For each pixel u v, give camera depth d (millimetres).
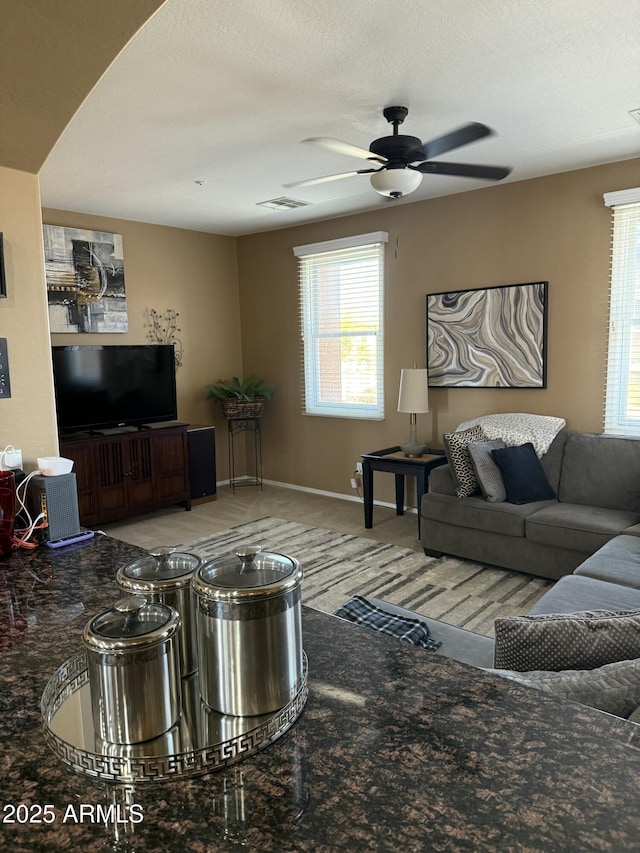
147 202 4871
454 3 2059
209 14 2096
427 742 794
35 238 1892
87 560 1592
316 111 2996
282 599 828
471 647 1909
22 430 1901
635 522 3441
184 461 5527
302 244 5887
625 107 3018
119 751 762
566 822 651
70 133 3232
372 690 923
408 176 2967
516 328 4496
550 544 3566
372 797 692
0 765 765
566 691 1162
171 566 1014
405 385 4707
